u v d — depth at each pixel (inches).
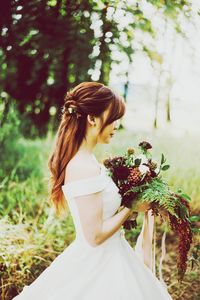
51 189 87.9
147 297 87.3
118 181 83.7
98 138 84.1
